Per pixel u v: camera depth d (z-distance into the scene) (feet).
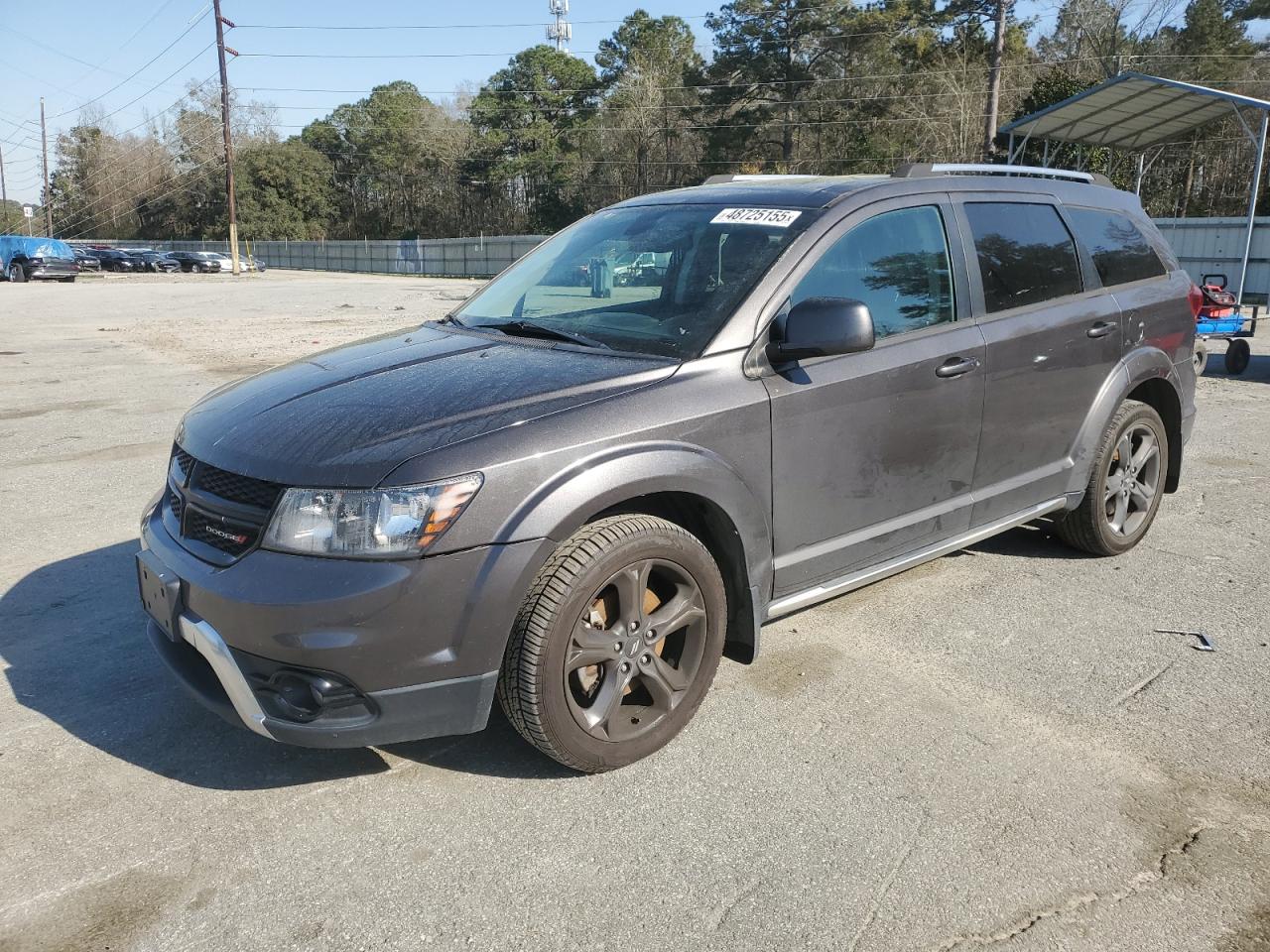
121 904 8.13
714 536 10.76
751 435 10.43
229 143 178.40
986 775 9.96
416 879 8.44
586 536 9.32
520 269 14.15
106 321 62.49
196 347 47.32
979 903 8.11
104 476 22.04
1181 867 8.57
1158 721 11.04
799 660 12.60
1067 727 10.92
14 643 13.23
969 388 12.64
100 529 18.22
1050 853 8.75
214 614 8.76
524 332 11.76
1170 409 16.79
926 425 12.22
